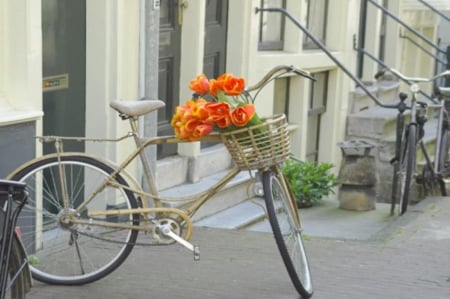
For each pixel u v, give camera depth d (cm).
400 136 953
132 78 793
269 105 1045
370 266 706
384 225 917
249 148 595
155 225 615
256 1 1003
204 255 724
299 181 986
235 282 659
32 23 677
